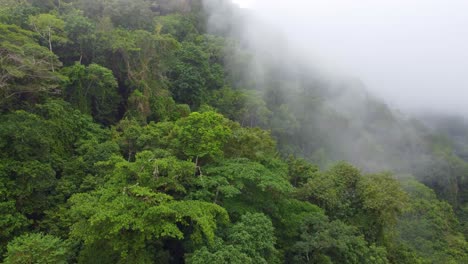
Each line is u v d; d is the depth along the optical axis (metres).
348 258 19.27
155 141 22.84
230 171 18.62
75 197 15.60
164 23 55.50
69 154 22.81
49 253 13.18
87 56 31.53
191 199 17.12
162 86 38.09
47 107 22.56
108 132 26.05
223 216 16.22
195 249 15.18
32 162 17.92
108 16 36.94
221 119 21.94
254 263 14.73
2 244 15.55
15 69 20.52
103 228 13.38
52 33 28.48
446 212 50.19
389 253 27.27
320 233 19.22
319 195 25.58
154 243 15.93
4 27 22.34
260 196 20.09
